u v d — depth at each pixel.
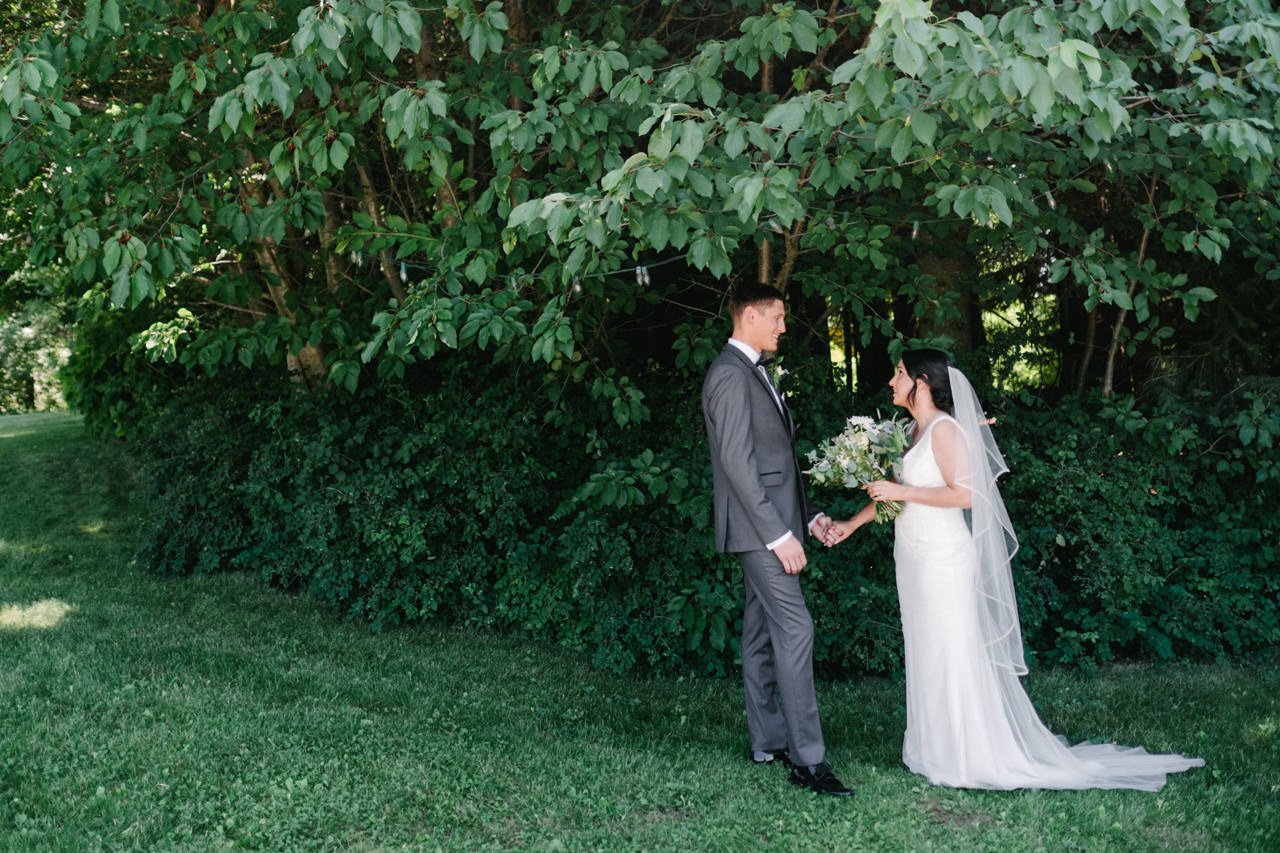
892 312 7.38
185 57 4.81
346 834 3.35
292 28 4.57
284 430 6.64
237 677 4.94
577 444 6.34
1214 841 3.46
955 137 3.92
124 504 8.44
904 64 2.70
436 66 5.91
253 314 7.40
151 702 4.45
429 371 6.66
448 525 6.20
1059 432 6.17
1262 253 5.53
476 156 6.56
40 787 3.60
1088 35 3.52
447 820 3.51
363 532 6.05
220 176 5.00
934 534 3.94
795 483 4.05
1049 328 7.84
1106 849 3.36
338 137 4.04
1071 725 4.77
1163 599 5.95
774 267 6.61
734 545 3.91
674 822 3.54
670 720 4.75
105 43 4.57
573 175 4.81
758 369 3.94
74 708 4.34
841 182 3.74
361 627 6.07
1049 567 6.07
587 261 4.47
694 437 5.95
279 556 6.64
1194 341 6.94
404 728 4.37
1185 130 4.00
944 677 3.91
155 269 5.09
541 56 4.11
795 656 3.85
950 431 3.92
